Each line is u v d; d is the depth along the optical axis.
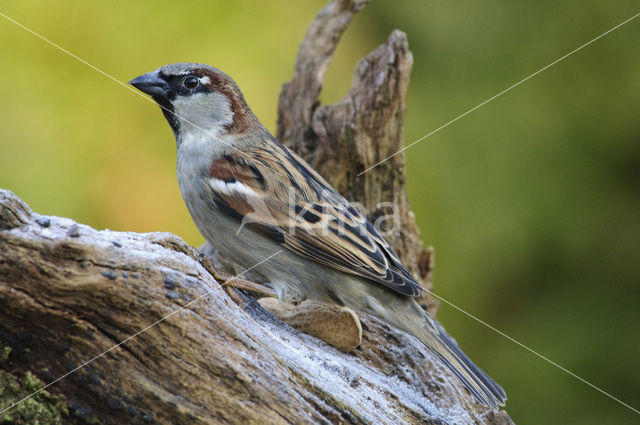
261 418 4.82
